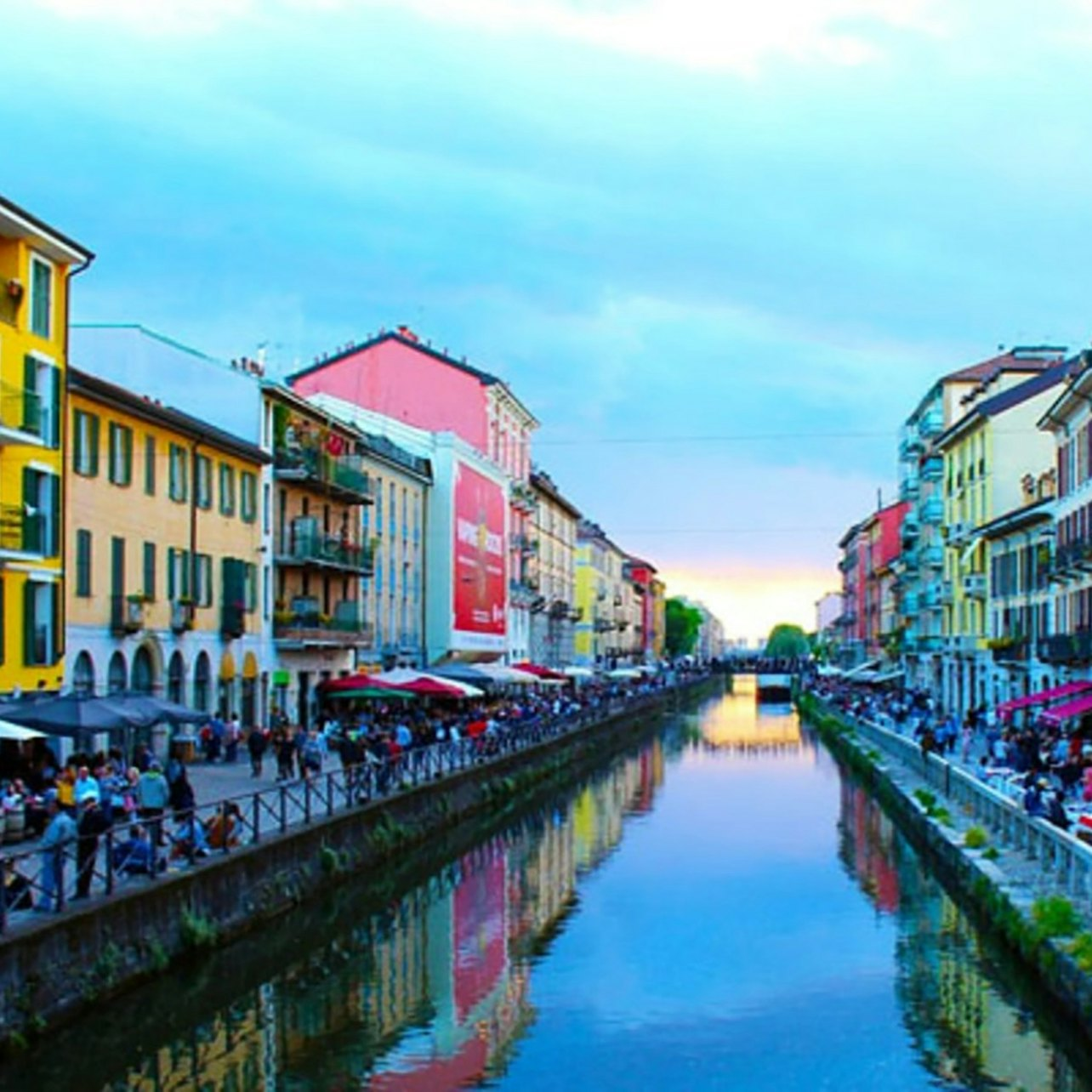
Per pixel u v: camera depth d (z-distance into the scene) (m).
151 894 20.30
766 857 35.88
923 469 84.62
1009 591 61.62
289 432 50.12
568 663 113.38
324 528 54.69
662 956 24.94
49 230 31.05
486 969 24.00
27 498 31.30
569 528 115.00
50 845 18.31
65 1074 17.67
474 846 38.28
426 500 69.19
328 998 22.03
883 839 39.00
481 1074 18.47
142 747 32.00
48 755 31.14
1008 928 22.69
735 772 60.72
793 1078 18.36
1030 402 66.44
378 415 69.25
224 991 22.23
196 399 46.06
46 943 17.48
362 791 32.47
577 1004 21.84
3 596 30.36
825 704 97.44
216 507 44.19
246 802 30.42
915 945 25.39
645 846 38.03
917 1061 18.97
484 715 54.94
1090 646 44.34
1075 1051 18.33
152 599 38.94
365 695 47.22
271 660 49.06
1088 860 21.61
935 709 74.69
